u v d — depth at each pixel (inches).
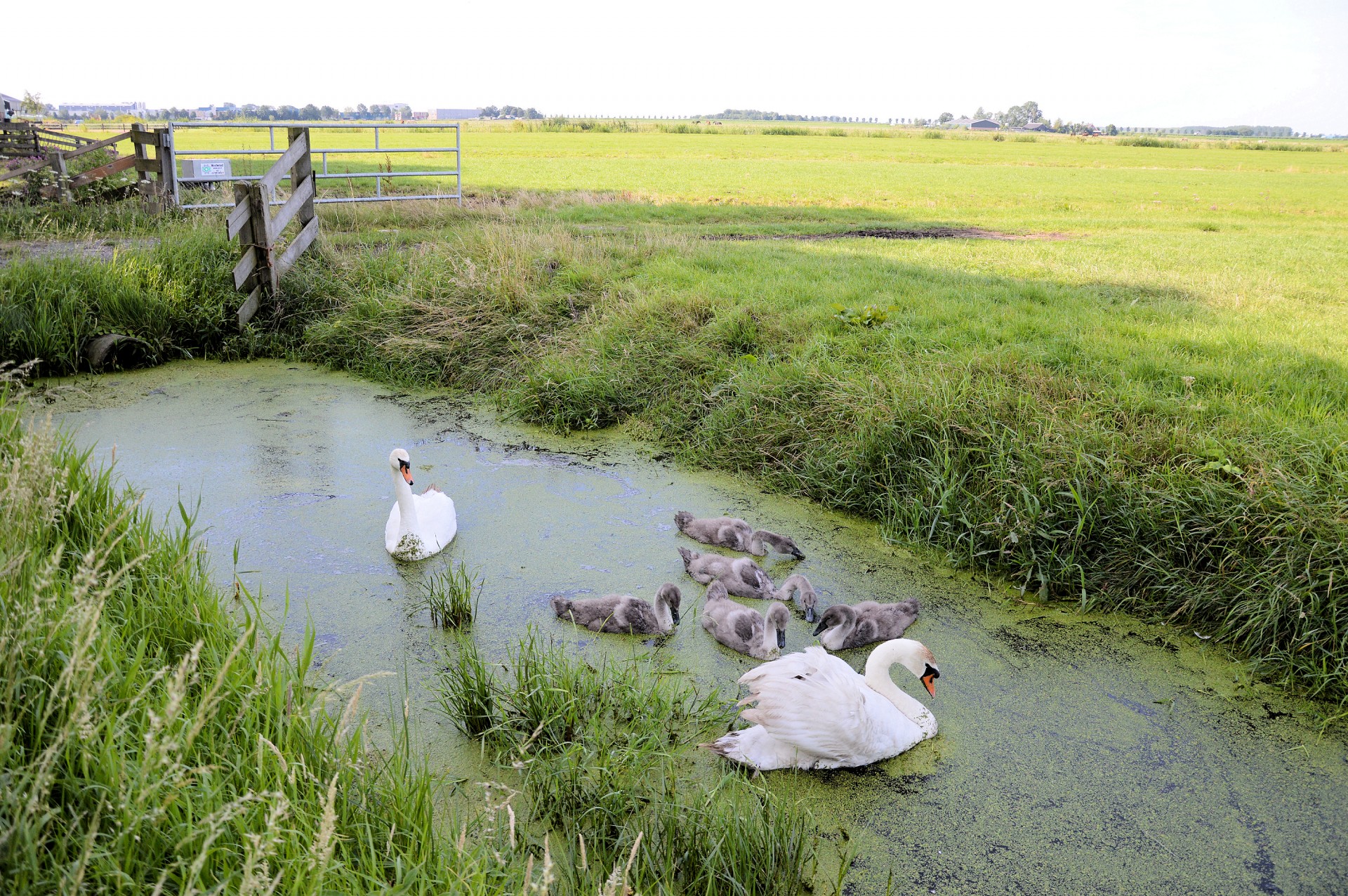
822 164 1993.1
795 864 148.3
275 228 448.1
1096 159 2765.7
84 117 4217.5
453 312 436.1
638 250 546.3
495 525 282.4
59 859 107.3
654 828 157.1
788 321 402.6
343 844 125.6
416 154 1843.0
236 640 171.9
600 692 193.2
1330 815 173.2
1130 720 200.1
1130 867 159.2
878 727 180.5
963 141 4128.9
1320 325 430.3
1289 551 223.1
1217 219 1122.7
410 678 201.3
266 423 358.0
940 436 292.0
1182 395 315.0
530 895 118.0
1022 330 391.2
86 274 426.9
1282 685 212.2
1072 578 249.0
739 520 273.4
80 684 123.6
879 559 269.1
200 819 115.3
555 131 4212.6
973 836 165.2
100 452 318.0
